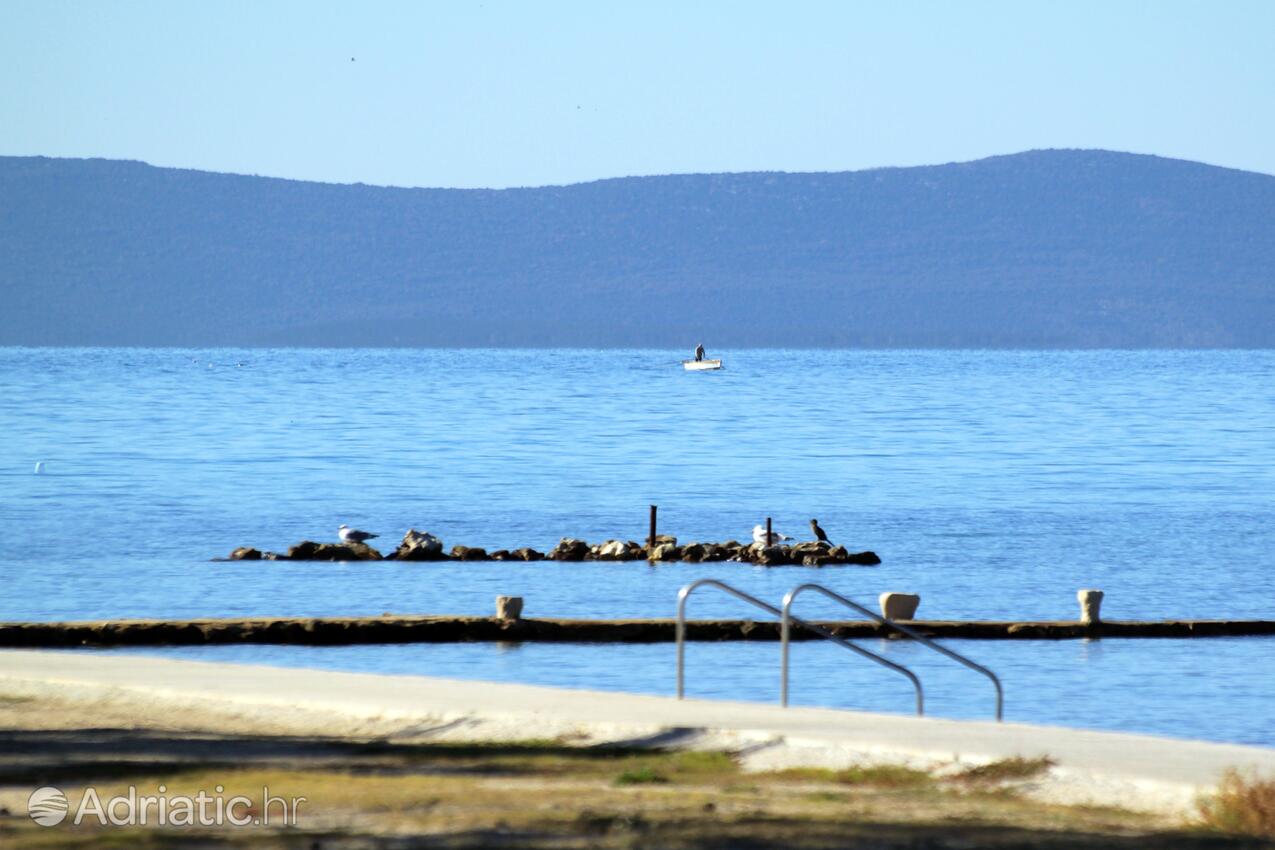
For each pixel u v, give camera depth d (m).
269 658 128.75
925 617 168.25
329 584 191.75
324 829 51.84
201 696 79.12
